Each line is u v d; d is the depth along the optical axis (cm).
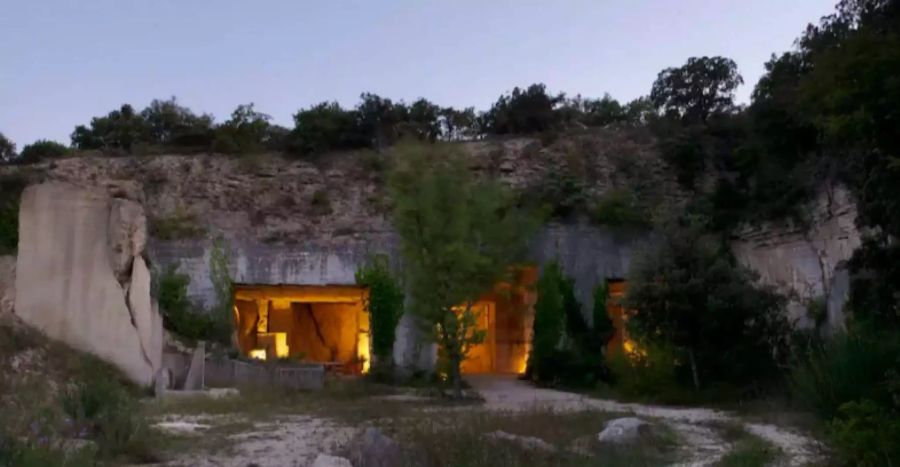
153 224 3073
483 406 2123
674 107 4200
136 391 2155
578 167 3406
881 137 1217
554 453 1230
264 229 3281
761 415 1812
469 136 4209
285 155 3619
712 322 2255
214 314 2962
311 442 1388
